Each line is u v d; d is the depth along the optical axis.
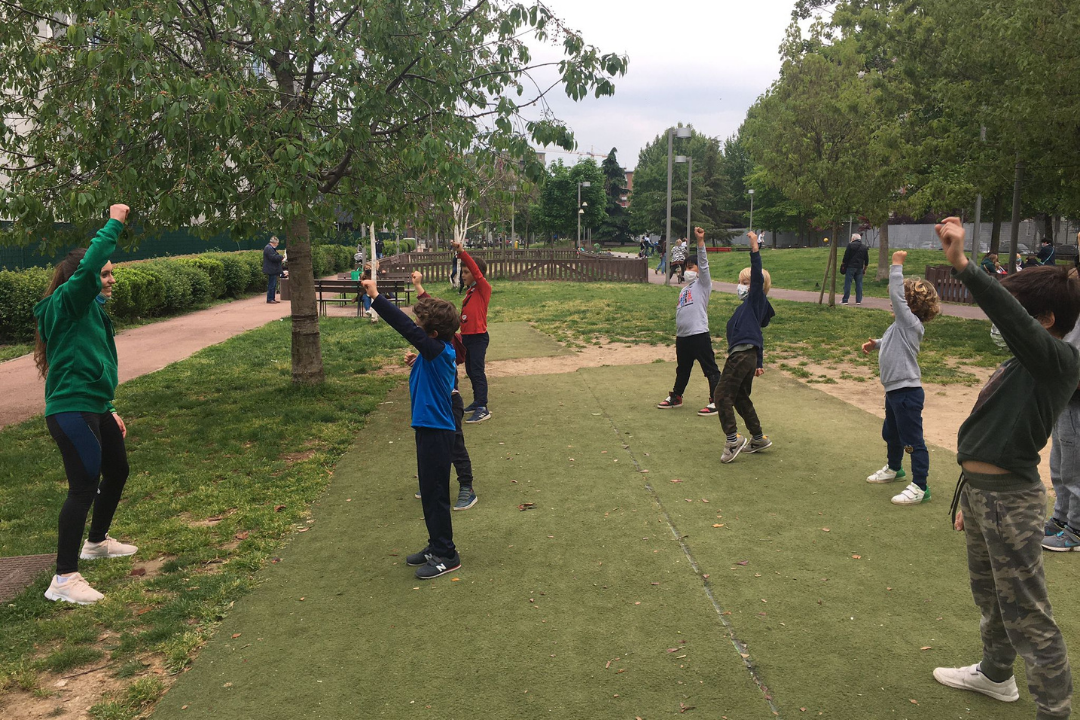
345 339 13.61
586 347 12.45
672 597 3.89
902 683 3.11
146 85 6.29
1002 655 2.92
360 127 7.47
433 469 4.14
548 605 3.84
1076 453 4.30
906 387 5.16
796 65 17.98
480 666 3.30
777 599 3.84
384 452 6.70
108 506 4.45
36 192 6.95
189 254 23.73
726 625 3.60
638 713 2.95
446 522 4.21
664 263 34.72
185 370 10.62
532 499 5.41
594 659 3.33
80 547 4.35
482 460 6.38
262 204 6.96
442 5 8.00
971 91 14.41
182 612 3.81
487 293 7.70
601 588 4.01
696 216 80.50
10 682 3.24
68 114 6.98
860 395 8.66
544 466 6.18
